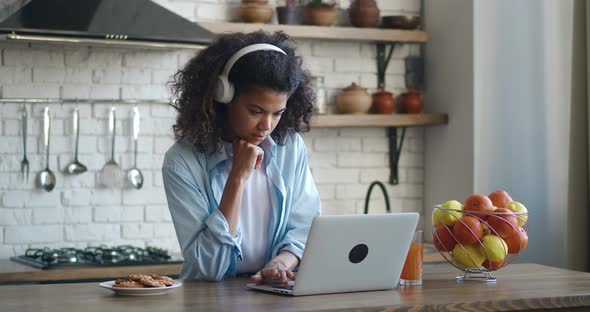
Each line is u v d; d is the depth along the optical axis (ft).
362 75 14.35
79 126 12.73
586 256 11.44
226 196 7.11
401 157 14.64
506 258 7.23
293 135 7.95
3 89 12.34
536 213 13.01
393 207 14.57
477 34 13.29
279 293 6.45
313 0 13.50
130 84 12.98
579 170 11.40
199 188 7.34
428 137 14.56
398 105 14.48
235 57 7.01
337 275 6.43
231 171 7.17
